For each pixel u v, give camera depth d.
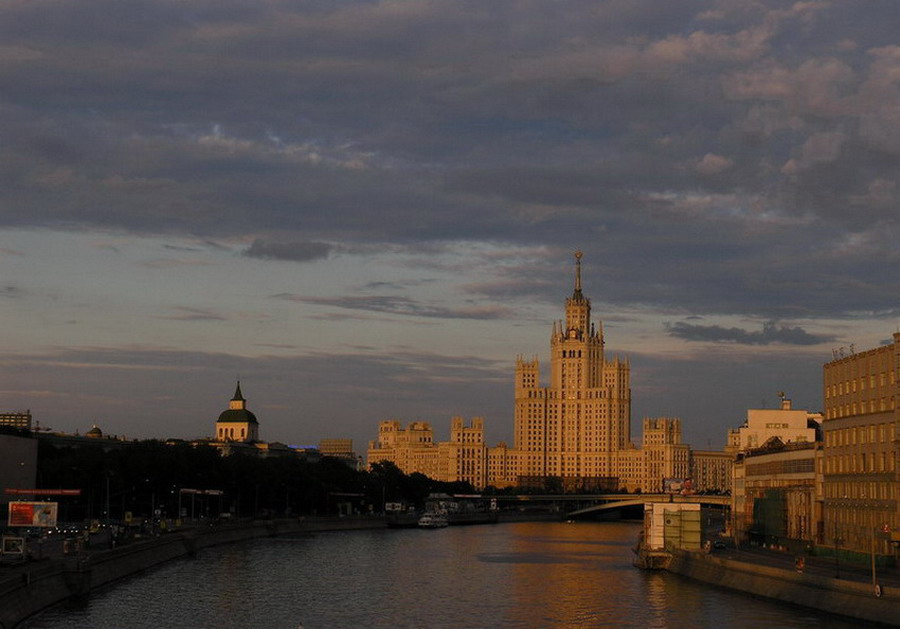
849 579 195.75
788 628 172.88
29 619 175.38
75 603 195.75
